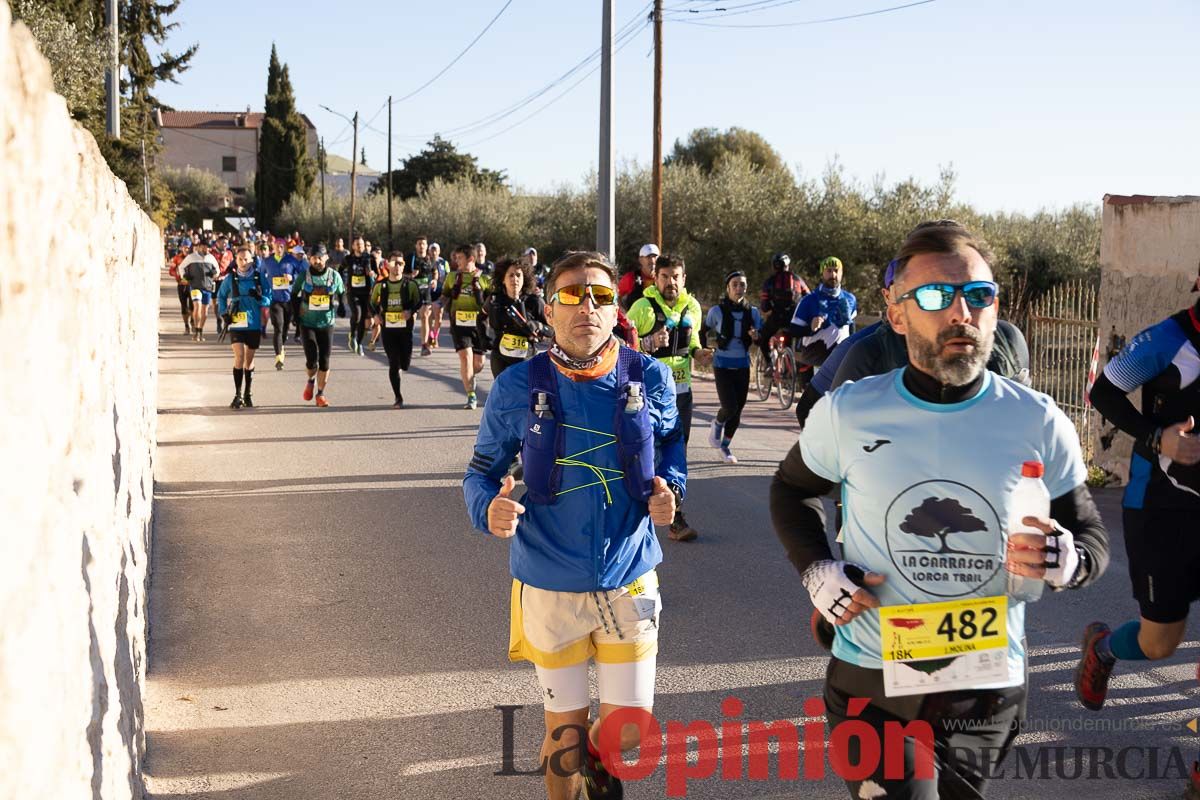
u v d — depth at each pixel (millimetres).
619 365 3340
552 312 3291
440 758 4223
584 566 3219
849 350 4078
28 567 1735
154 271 11977
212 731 4453
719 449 10484
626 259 36812
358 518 8148
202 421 12781
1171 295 9258
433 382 16797
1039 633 5652
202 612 5992
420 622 5820
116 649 3139
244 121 118875
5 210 1623
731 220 33562
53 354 2047
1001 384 2480
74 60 17062
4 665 1557
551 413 3225
